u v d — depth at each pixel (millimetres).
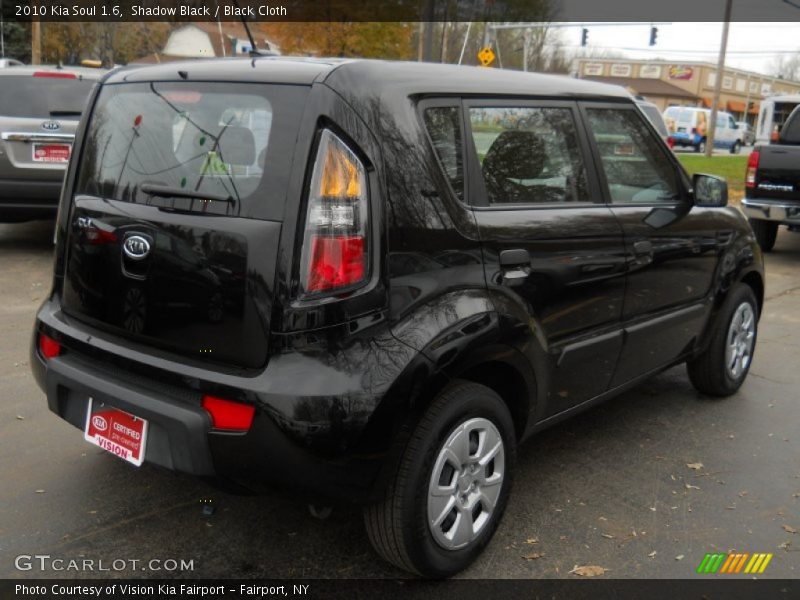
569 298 3408
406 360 2623
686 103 83125
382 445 2580
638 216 3879
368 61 2854
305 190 2572
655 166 4180
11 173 7633
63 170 7754
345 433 2504
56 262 3303
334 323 2553
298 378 2510
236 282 2607
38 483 3598
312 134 2604
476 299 2910
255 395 2521
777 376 5539
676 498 3709
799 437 4465
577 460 4086
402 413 2611
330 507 2719
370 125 2678
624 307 3809
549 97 3523
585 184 3650
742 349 5051
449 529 2947
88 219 3047
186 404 2666
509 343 3012
